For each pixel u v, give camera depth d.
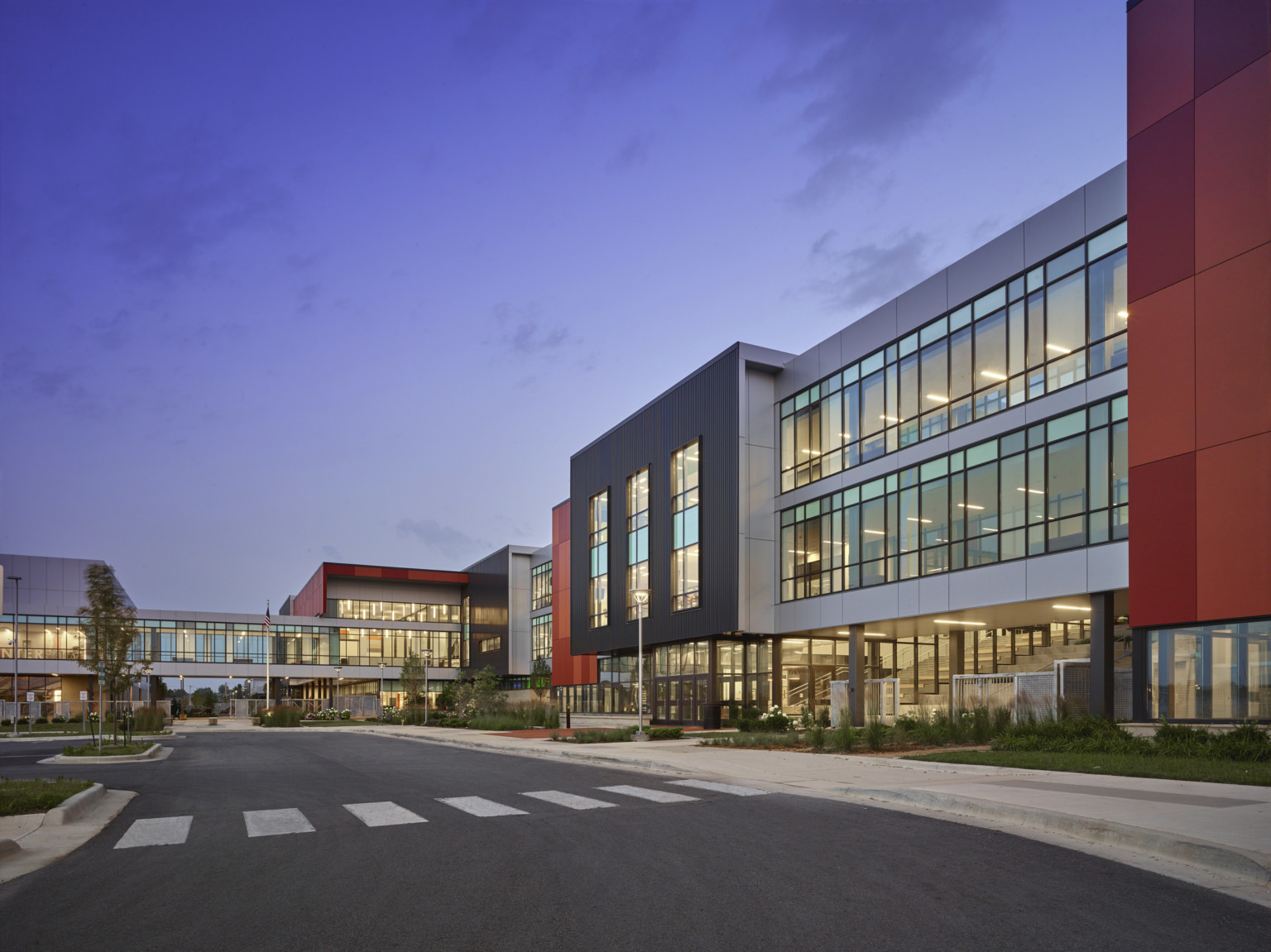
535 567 79.12
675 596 38.97
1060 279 23.69
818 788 13.41
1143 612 19.73
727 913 6.30
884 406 30.25
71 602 75.19
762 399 35.88
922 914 6.25
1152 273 20.22
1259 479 17.73
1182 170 19.77
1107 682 21.44
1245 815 9.41
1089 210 22.89
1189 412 19.16
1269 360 17.78
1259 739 15.62
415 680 63.88
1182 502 19.11
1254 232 18.20
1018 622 29.97
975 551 25.81
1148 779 13.01
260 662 87.94
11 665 71.94
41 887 7.37
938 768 15.71
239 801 13.09
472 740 31.20
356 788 14.73
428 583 98.12
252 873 7.84
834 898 6.69
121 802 13.18
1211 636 18.59
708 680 37.44
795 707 34.53
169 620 84.25
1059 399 23.23
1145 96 20.75
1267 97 18.19
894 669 36.09
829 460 32.81
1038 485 23.80
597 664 50.62
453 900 6.75
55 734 43.03
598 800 12.54
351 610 94.12
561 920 6.18
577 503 50.00
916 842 8.91
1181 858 7.96
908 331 29.31
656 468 41.34
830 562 32.25
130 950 5.62
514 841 9.18
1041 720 20.44
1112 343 21.98
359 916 6.34
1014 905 6.46
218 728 54.22
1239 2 18.84
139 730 43.06
